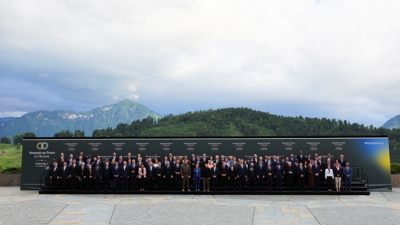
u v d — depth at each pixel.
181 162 30.98
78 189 30.62
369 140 32.69
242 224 18.56
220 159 33.00
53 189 30.09
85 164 31.11
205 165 29.77
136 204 24.33
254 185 30.91
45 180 30.75
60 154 33.44
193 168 31.11
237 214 21.00
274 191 29.14
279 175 29.53
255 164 30.06
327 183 29.36
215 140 33.53
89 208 22.81
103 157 33.59
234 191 29.34
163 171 30.06
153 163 31.61
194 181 30.92
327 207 23.31
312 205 24.08
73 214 21.00
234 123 178.25
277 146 33.16
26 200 26.08
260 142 33.28
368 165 32.50
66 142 33.75
